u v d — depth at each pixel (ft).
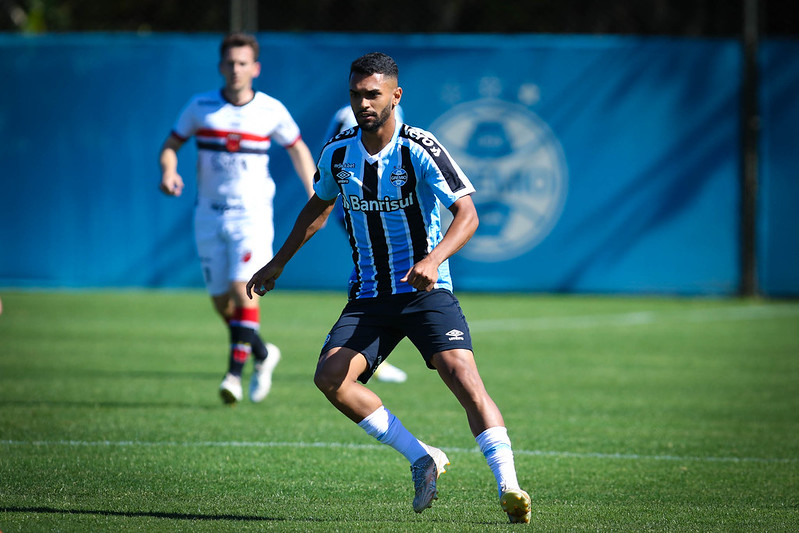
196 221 86.07
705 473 62.59
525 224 164.66
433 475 49.67
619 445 70.74
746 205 163.94
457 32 184.34
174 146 86.53
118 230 167.43
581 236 164.66
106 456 64.13
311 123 162.91
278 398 87.45
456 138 163.63
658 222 164.14
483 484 59.52
